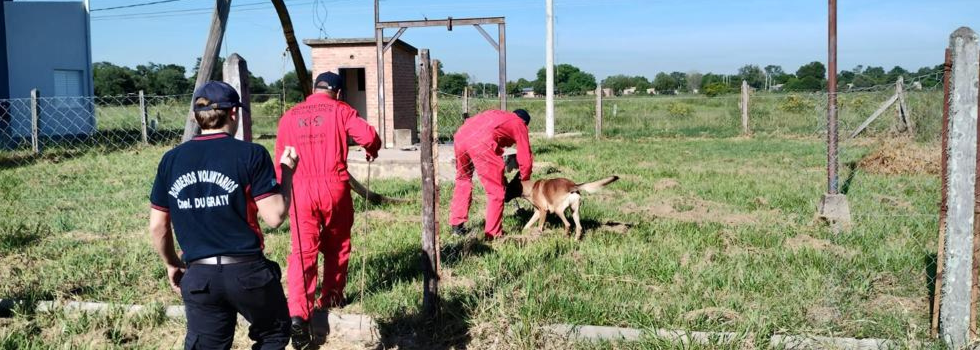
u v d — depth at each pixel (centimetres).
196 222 313
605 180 703
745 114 2034
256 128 2444
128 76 4459
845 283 530
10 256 650
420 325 463
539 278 547
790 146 1644
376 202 901
